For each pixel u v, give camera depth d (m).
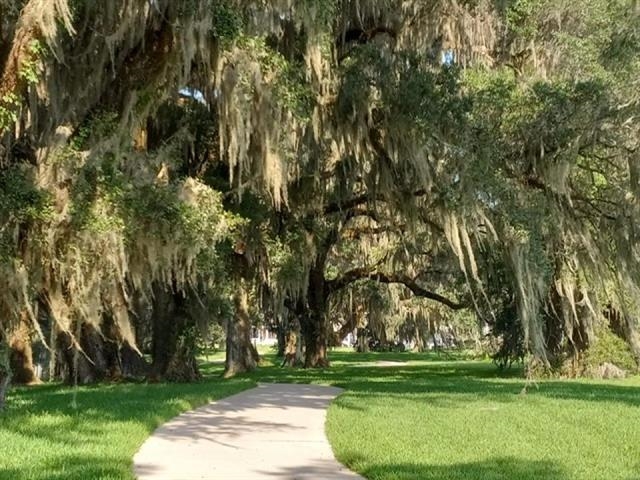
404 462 8.16
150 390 16.97
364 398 15.48
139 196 12.73
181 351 21.30
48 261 11.25
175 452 8.92
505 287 23.61
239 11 12.59
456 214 16.50
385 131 16.80
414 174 17.50
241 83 13.09
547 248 18.80
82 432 9.89
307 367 33.50
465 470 7.74
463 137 16.39
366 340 62.62
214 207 14.40
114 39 11.75
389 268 30.23
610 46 17.97
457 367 34.59
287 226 21.14
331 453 8.98
